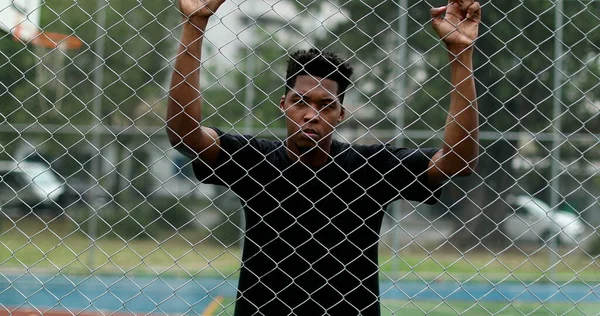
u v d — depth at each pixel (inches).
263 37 741.9
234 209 749.3
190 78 124.1
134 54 753.6
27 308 418.9
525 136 652.7
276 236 130.7
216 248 730.8
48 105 676.7
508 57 653.3
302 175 131.0
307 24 729.0
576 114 644.7
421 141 655.1
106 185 744.3
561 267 640.4
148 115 748.0
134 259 647.1
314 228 130.5
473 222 685.9
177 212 753.6
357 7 695.1
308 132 129.1
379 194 132.5
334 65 132.5
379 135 657.0
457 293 513.3
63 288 501.0
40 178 740.0
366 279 131.1
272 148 134.1
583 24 639.1
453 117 125.7
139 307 438.9
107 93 732.7
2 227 732.7
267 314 130.3
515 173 665.0
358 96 674.2
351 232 130.6
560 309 438.9
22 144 717.3
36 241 695.1
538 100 647.8
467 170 128.2
